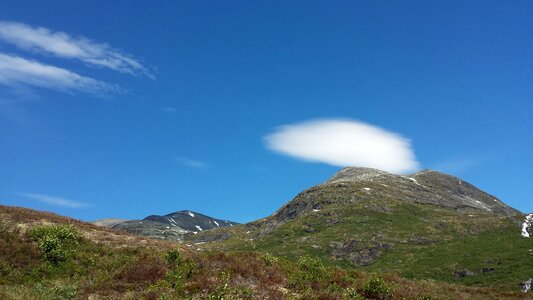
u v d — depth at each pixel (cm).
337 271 2977
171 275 2403
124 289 2253
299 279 2592
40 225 3266
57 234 3042
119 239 3422
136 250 3103
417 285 3052
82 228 3566
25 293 2031
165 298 2022
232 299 2067
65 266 2705
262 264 2767
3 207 3588
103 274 2586
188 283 2298
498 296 3156
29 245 2819
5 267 2539
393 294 2558
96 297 2122
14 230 3014
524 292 3319
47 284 2378
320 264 2958
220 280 2330
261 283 2402
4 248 2712
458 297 2867
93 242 3184
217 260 2759
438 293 2889
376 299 2484
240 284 2344
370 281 2566
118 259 2873
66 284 2372
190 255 2958
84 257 2862
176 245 3512
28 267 2614
